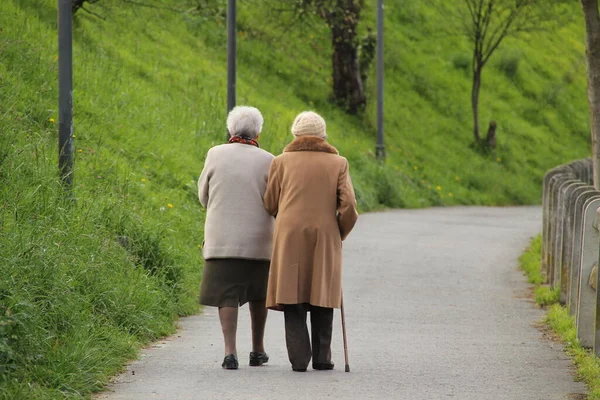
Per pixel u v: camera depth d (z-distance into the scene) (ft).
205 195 83.10
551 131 415.23
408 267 153.99
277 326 105.09
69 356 72.08
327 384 74.08
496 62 437.17
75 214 103.40
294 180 80.28
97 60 202.18
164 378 75.66
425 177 316.81
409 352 88.99
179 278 112.57
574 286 103.40
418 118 360.89
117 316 90.38
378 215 244.83
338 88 339.36
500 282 141.28
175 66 250.78
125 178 138.31
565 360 85.46
